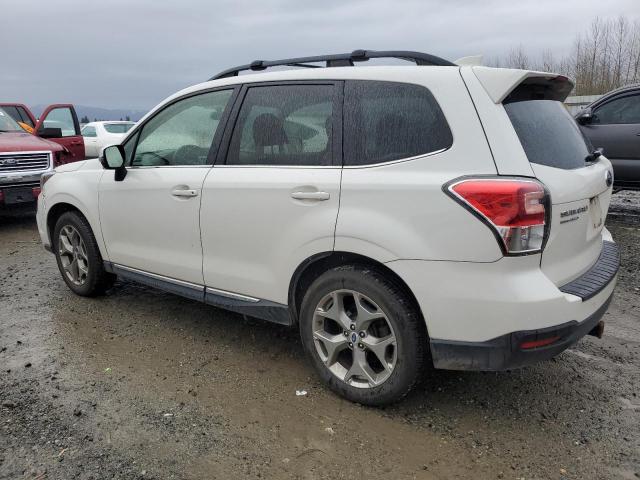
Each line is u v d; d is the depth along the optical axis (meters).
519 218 2.40
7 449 2.64
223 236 3.39
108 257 4.36
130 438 2.73
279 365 3.51
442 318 2.59
